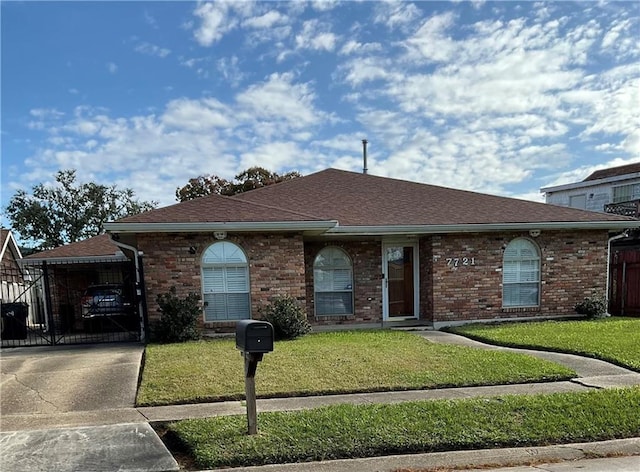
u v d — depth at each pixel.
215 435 3.82
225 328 9.43
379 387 5.30
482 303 10.94
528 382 5.54
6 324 11.30
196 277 9.27
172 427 4.09
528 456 3.54
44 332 13.09
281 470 3.32
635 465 3.39
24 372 6.41
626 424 4.07
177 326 8.76
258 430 3.91
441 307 10.75
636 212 21.30
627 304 12.27
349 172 14.86
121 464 3.40
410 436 3.78
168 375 5.82
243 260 9.54
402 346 7.60
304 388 5.26
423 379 5.58
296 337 8.91
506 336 8.52
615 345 7.37
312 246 11.09
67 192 31.64
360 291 11.23
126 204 33.41
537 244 11.22
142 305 9.07
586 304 11.23
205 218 9.03
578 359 6.69
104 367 6.56
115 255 13.04
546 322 10.59
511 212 11.62
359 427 3.96
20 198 30.58
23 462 3.43
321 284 11.15
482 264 10.93
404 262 11.60
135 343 8.94
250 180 29.52
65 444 3.78
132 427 4.17
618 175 23.58
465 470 3.33
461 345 8.00
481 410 4.37
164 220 8.81
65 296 14.23
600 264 11.55
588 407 4.45
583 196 25.69
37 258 13.01
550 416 4.23
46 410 4.75
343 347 7.54
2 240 21.16
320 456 3.52
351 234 10.32
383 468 3.35
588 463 3.43
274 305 9.30
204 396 5.01
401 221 10.66
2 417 4.54
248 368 3.78
